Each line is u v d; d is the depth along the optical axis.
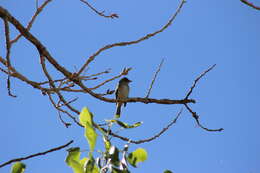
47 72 8.85
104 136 5.49
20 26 7.84
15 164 5.41
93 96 9.58
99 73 9.02
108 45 9.02
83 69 8.88
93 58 8.88
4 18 7.46
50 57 8.50
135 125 5.86
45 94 9.41
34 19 8.77
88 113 5.41
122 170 5.07
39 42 8.29
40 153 5.86
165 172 5.27
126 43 9.11
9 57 7.77
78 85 9.10
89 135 5.22
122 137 7.88
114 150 5.15
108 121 5.81
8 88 8.26
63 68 8.76
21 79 8.41
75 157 5.32
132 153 5.30
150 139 8.34
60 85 9.41
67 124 9.94
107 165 5.12
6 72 8.36
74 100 9.62
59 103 9.70
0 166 5.68
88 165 5.12
